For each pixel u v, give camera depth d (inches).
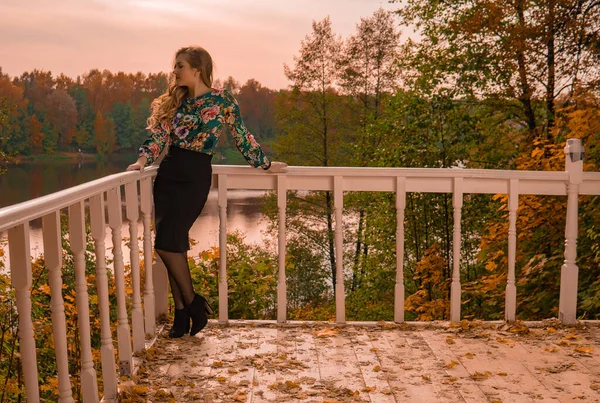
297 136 1021.2
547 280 218.4
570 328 146.3
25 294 66.2
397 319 151.6
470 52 469.4
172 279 136.6
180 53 127.2
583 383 110.9
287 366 119.4
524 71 418.6
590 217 214.8
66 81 2613.2
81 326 88.9
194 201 128.4
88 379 89.4
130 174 115.0
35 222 842.8
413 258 551.8
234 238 285.0
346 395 105.1
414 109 475.2
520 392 106.4
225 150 1267.2
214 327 147.3
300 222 989.2
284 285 150.7
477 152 482.9
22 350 66.5
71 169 2351.1
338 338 138.9
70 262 293.3
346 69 1007.0
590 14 351.9
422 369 118.4
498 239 244.4
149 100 2677.2
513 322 149.6
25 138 2358.5
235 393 105.1
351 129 1021.2
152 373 115.6
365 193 594.2
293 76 1017.5
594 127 228.8
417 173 146.3
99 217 96.1
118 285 109.2
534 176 147.2
